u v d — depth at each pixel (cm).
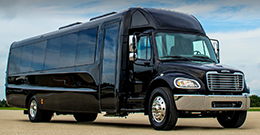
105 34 1082
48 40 1408
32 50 1504
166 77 882
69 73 1230
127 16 1020
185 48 987
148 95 945
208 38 1059
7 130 950
